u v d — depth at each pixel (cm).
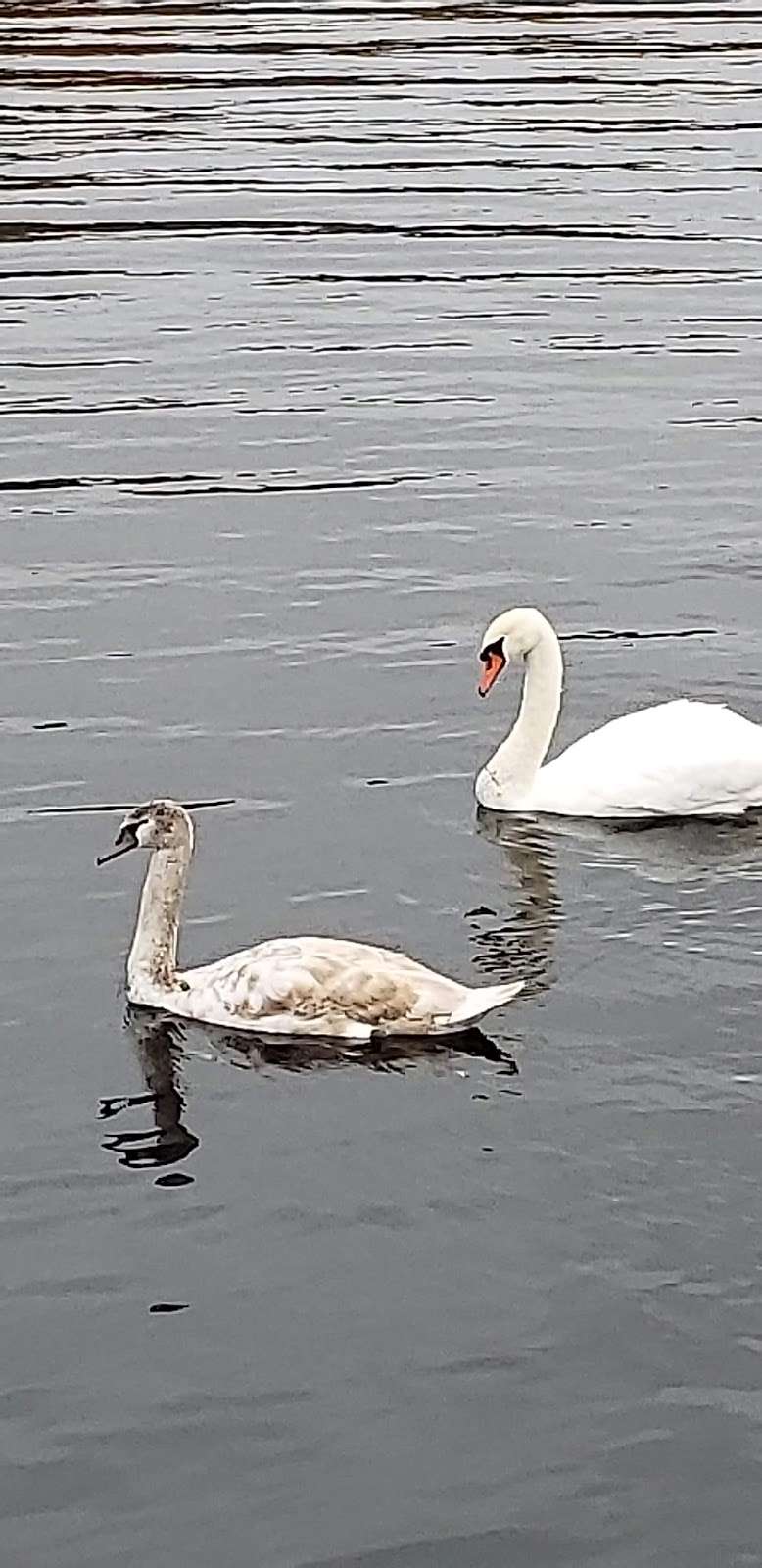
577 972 1348
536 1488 941
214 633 1844
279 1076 1230
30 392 2441
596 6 4994
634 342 2644
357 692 1744
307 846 1505
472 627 1872
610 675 1797
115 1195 1128
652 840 1527
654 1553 909
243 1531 920
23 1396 995
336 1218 1110
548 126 3788
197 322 2695
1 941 1374
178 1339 1030
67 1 4875
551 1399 990
